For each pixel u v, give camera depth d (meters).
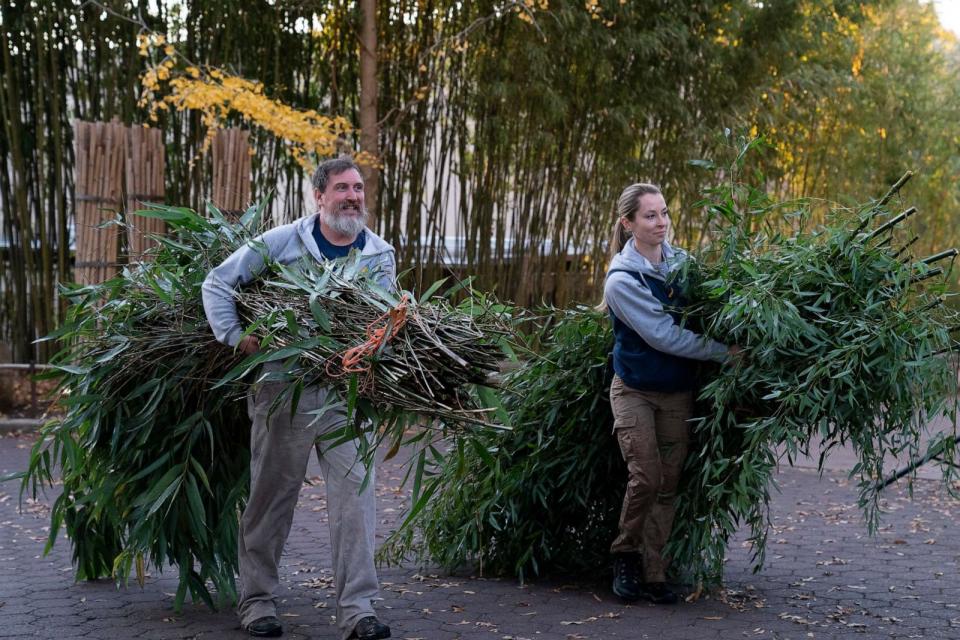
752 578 4.53
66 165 9.16
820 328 3.75
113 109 8.86
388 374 3.25
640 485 3.95
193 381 3.82
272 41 9.20
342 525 3.55
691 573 4.38
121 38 8.82
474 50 9.31
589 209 9.85
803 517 5.91
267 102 7.89
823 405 3.66
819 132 11.45
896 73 12.12
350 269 3.45
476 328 3.36
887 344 3.62
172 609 3.98
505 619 3.86
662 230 3.97
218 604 4.01
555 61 9.27
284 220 9.06
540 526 4.41
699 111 9.91
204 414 3.84
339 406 3.56
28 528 5.34
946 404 3.72
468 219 9.55
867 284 3.73
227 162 8.09
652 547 4.04
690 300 3.97
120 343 3.77
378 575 4.52
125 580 4.03
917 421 3.82
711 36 9.85
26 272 9.33
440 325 3.31
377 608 4.00
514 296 9.74
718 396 3.75
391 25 9.34
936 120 12.54
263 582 3.68
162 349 3.77
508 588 4.31
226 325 3.51
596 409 4.29
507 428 3.28
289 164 9.28
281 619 3.85
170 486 3.73
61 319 8.77
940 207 13.19
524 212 9.67
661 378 3.89
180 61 8.86
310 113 8.08
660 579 4.07
